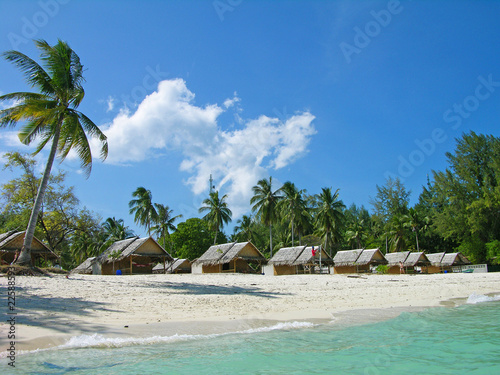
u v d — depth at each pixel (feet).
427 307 47.42
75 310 36.11
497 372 21.31
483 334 31.14
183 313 37.70
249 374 20.31
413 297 58.34
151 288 60.80
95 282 64.54
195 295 52.49
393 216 201.57
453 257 164.14
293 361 23.03
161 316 35.60
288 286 74.43
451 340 29.04
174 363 22.00
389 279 101.91
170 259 122.42
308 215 182.39
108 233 200.34
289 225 212.02
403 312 42.88
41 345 24.25
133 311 37.47
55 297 44.42
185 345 26.22
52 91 68.44
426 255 163.02
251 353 24.57
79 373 19.54
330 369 21.56
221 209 182.09
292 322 35.63
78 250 210.38
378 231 227.81
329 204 178.09
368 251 153.38
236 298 50.65
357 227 217.15
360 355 24.54
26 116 61.77
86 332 27.84
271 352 24.97
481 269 157.69
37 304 38.60
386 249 209.87
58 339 25.63
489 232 163.84
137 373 19.90
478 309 45.60
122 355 23.17
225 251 134.21
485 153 172.14
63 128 68.95
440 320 37.83
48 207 128.16
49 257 102.17
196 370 20.80
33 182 123.54
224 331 30.91
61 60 67.46
